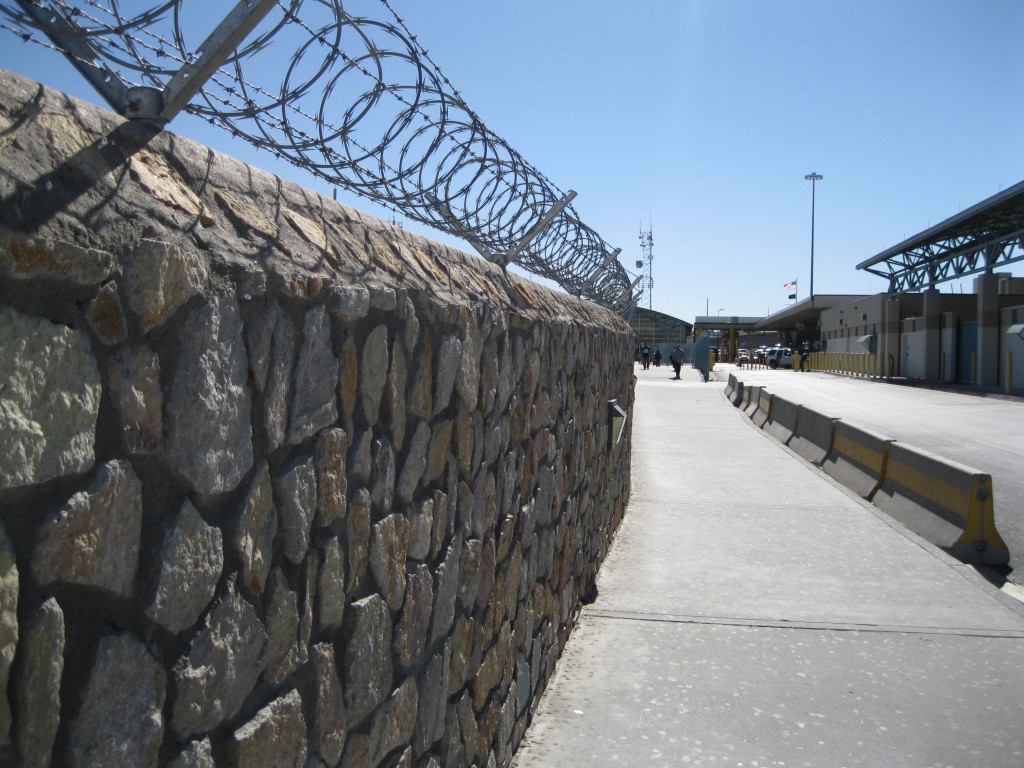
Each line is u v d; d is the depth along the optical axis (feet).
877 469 33.35
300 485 6.88
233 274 6.07
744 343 401.49
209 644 5.71
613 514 26.48
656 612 20.06
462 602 10.82
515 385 13.25
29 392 4.38
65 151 5.20
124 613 5.07
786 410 51.67
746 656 17.51
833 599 21.12
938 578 22.81
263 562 6.39
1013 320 102.99
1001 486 37.06
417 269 10.05
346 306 7.48
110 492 4.90
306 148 7.73
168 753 5.41
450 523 10.41
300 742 6.84
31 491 4.45
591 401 21.11
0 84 5.04
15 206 4.50
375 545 8.25
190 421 5.56
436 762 9.94
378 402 8.36
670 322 228.02
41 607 4.43
